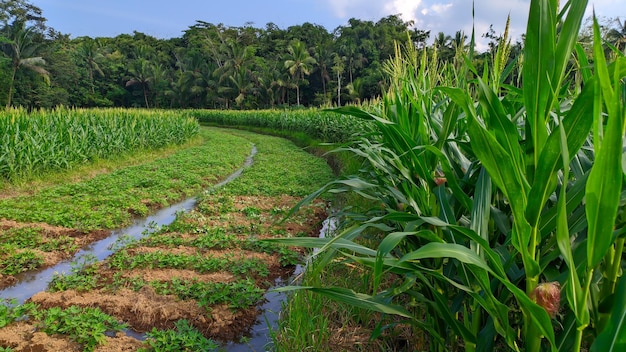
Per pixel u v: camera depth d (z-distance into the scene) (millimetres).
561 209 1021
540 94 1162
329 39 64125
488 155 1182
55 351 3066
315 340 2773
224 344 3311
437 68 3408
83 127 11867
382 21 52031
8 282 4414
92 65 50375
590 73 1541
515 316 1732
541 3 1141
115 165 11992
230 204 7637
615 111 886
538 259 1357
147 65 52906
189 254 5152
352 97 36750
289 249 5207
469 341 1604
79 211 6738
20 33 35156
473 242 1475
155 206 7691
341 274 3678
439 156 1592
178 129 18688
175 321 3586
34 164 9297
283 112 28562
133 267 4691
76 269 4617
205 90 51188
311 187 9172
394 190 2211
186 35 67688
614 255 1325
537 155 1199
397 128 2037
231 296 3963
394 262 1468
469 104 1220
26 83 36625
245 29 67562
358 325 2984
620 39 2279
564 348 1300
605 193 949
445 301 1603
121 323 3539
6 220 6359
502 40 2066
